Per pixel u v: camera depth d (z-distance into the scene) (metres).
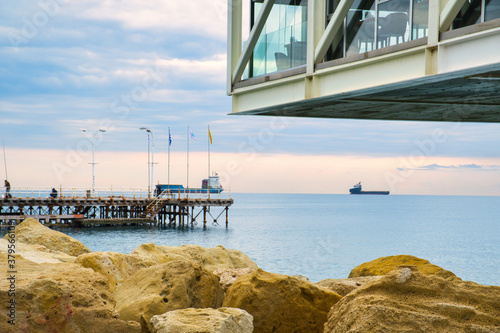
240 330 7.89
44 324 7.92
